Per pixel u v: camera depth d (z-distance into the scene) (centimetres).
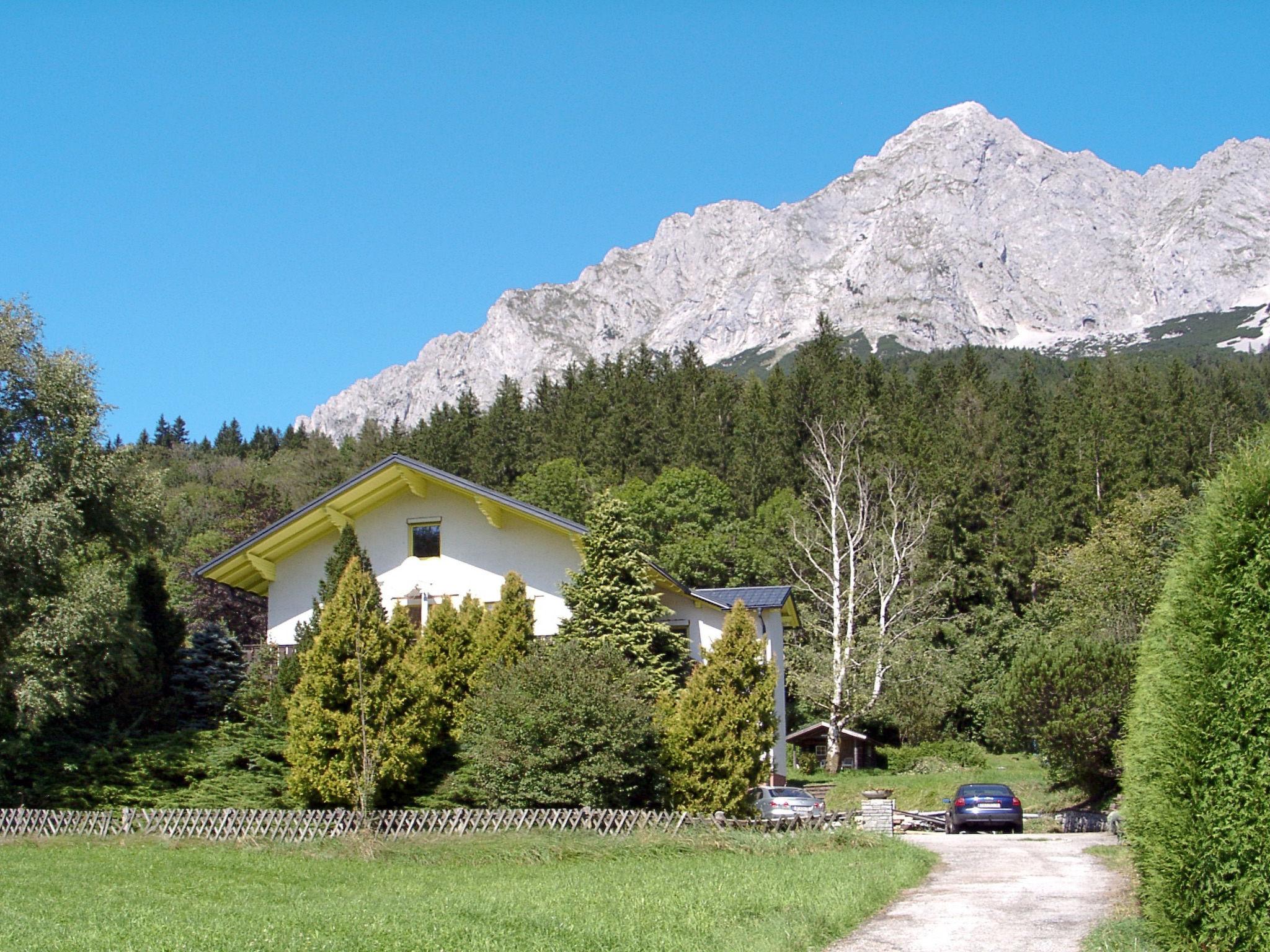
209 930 1221
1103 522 5853
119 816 2323
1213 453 6962
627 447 8338
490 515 3422
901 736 5575
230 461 10912
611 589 3141
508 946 1127
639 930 1228
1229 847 950
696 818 2325
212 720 3228
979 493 7131
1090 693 3394
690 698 2545
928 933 1229
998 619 6150
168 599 3412
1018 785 4259
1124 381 8650
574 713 2334
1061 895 1527
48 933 1223
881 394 8606
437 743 2547
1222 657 985
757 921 1280
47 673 2631
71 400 3019
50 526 2783
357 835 2117
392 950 1112
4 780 2538
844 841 2186
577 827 2247
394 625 2481
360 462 8812
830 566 5447
